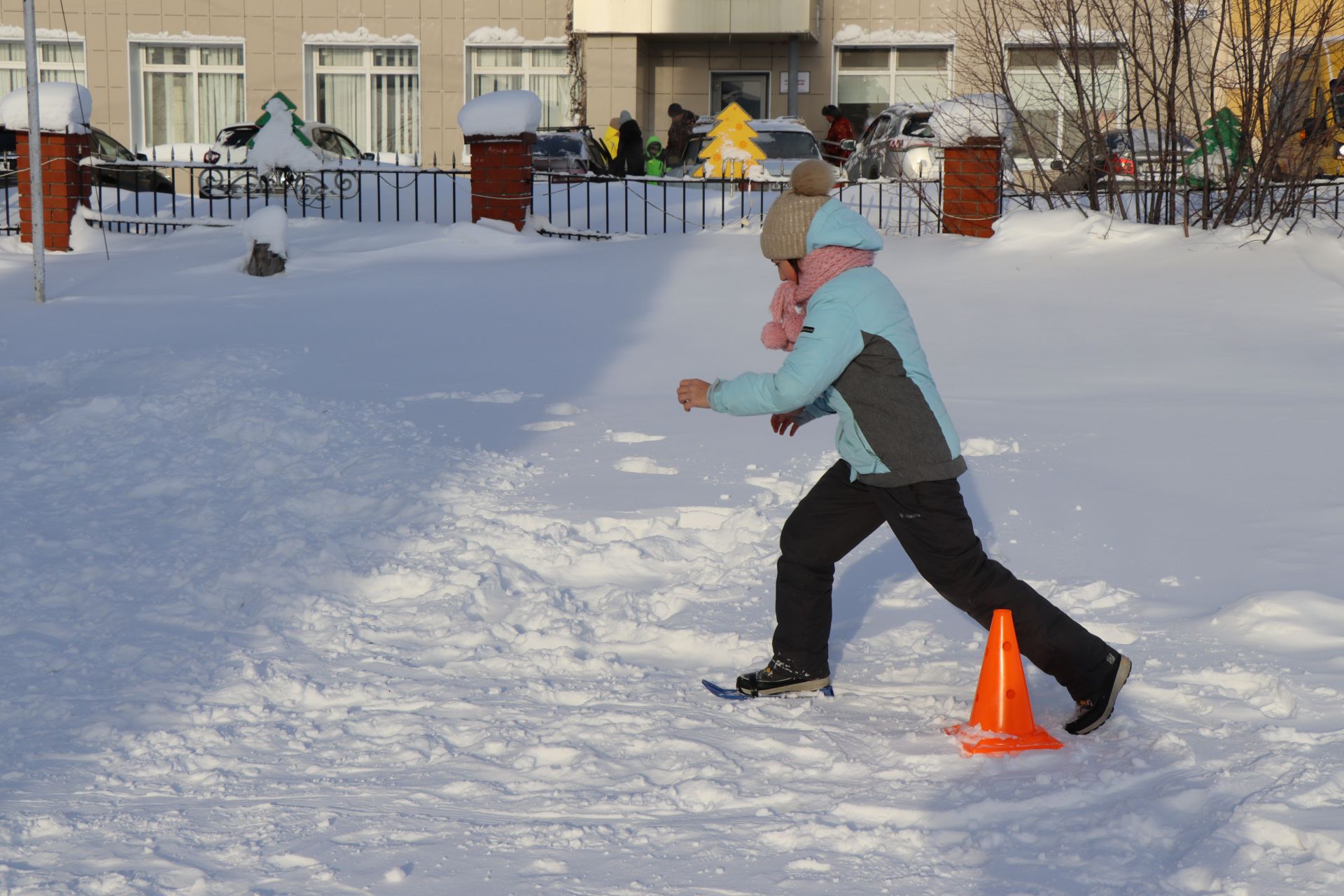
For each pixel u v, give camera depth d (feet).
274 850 10.55
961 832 10.54
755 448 26.07
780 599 14.17
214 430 27.91
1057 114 55.57
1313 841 9.70
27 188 63.93
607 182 61.87
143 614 17.52
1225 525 19.57
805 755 12.41
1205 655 14.40
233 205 74.84
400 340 41.19
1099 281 44.55
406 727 13.41
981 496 21.72
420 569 18.94
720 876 9.94
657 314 44.62
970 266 48.67
